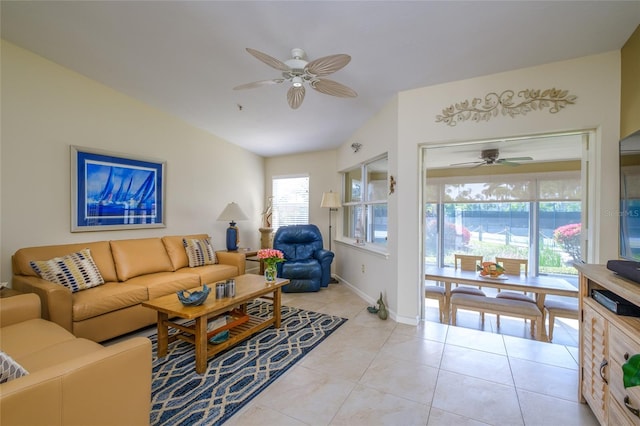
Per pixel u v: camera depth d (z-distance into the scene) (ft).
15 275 8.25
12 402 2.94
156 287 9.51
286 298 13.07
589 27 6.57
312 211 18.17
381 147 11.55
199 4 6.34
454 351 8.02
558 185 15.65
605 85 7.65
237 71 9.27
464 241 17.89
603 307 4.98
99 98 10.38
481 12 6.14
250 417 5.41
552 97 8.14
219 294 7.95
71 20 7.23
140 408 4.16
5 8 6.86
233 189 16.48
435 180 18.48
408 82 9.36
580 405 5.81
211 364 7.28
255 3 6.17
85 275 8.67
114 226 10.86
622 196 5.86
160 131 12.44
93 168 10.23
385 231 12.53
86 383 3.55
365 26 6.69
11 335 5.59
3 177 8.27
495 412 5.60
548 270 15.85
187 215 13.73
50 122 9.17
